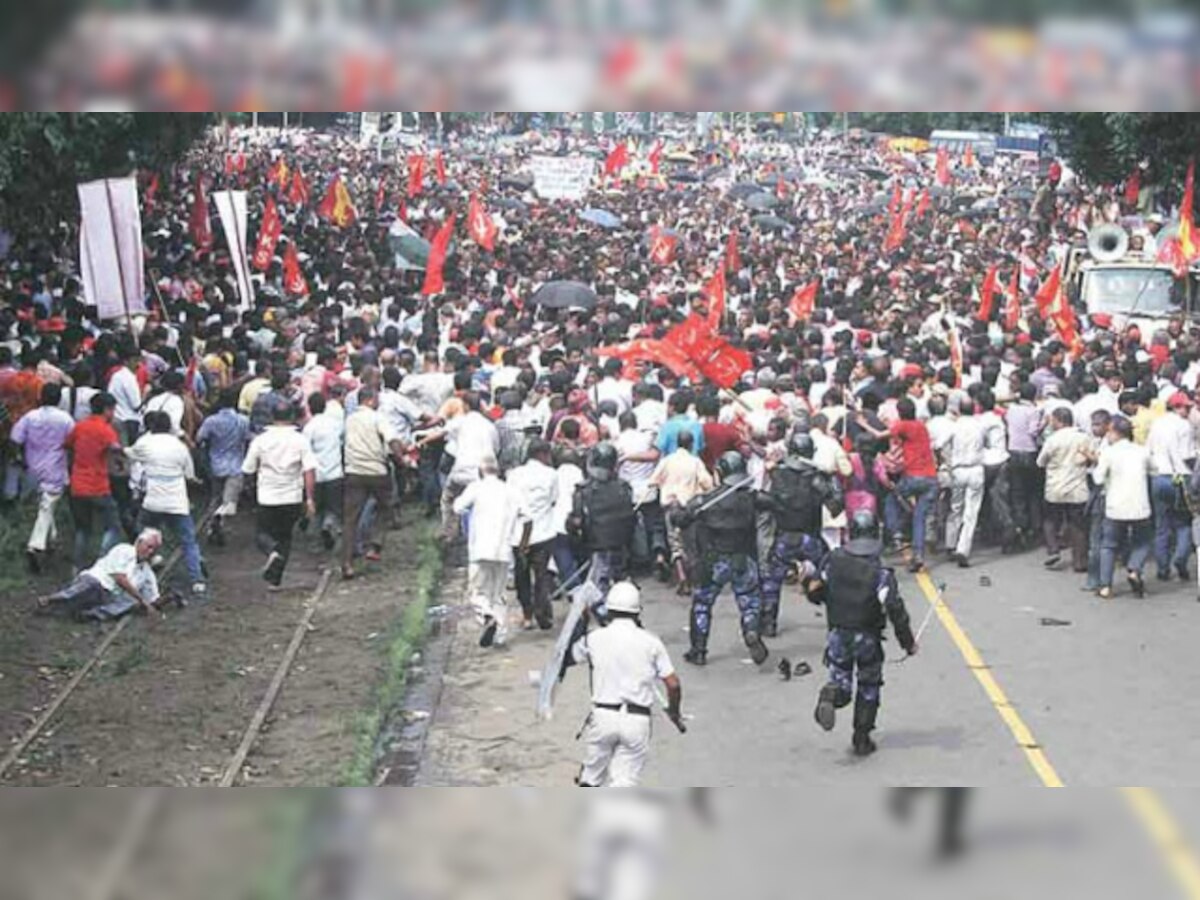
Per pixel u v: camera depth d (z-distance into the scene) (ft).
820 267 134.51
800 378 65.36
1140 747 42.16
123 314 70.13
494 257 130.82
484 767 41.57
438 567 62.13
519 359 74.69
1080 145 134.31
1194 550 63.10
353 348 79.56
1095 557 58.65
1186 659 50.21
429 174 253.24
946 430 61.36
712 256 143.54
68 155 91.45
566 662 39.06
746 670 49.67
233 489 65.92
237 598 58.59
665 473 57.41
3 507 67.87
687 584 58.34
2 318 80.79
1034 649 51.39
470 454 62.69
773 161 308.60
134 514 62.34
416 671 50.08
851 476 60.03
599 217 171.12
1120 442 56.85
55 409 59.77
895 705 46.01
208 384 73.46
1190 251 101.60
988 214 206.59
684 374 63.62
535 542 53.57
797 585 59.82
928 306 101.76
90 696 47.57
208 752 42.98
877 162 299.38
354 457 60.85
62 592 55.01
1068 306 90.79
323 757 42.45
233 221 89.66
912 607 56.54
